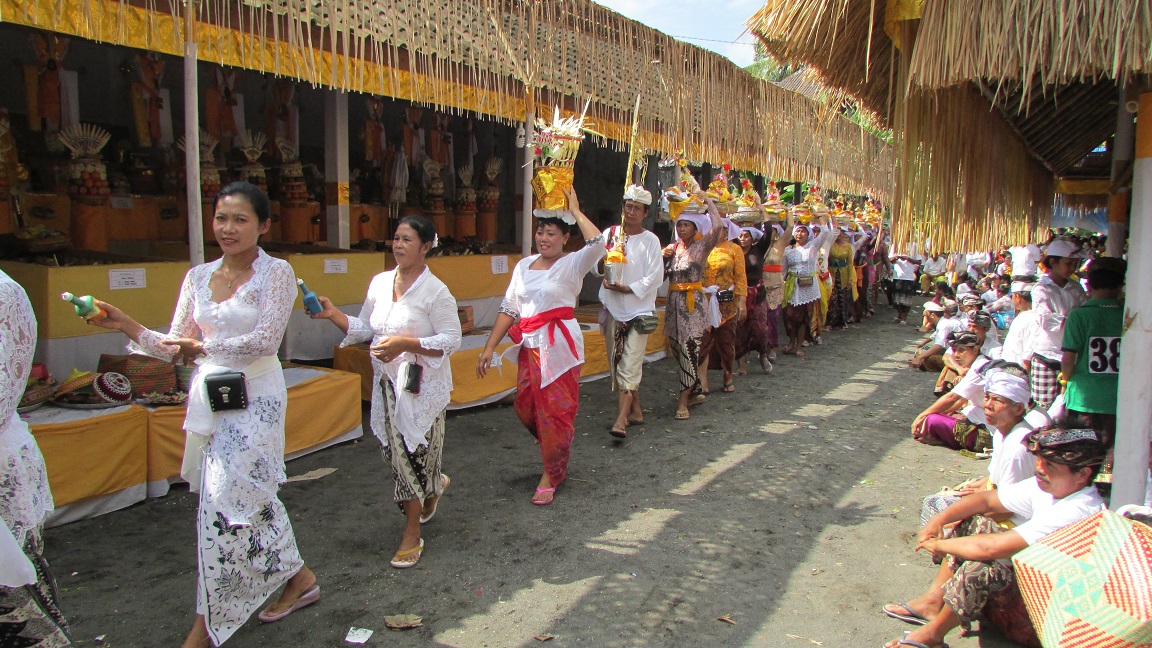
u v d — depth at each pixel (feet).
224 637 9.47
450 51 19.19
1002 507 10.09
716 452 18.74
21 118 24.34
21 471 7.82
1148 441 10.11
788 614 11.12
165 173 26.09
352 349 20.65
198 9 14.25
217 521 9.32
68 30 12.34
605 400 23.72
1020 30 8.79
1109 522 7.79
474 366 21.48
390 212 32.04
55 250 18.89
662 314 30.48
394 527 13.89
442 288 12.18
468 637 10.35
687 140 28.78
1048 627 7.70
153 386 15.58
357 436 18.71
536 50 21.94
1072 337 14.69
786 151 36.17
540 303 15.01
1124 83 9.06
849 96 12.31
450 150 34.27
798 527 14.30
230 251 9.42
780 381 27.55
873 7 9.41
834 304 42.06
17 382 7.64
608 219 44.32
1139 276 9.88
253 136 27.61
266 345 9.53
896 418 22.59
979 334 24.11
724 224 24.44
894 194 11.06
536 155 15.11
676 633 10.54
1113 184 16.25
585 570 12.35
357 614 10.85
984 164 14.43
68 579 11.57
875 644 10.37
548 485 15.29
